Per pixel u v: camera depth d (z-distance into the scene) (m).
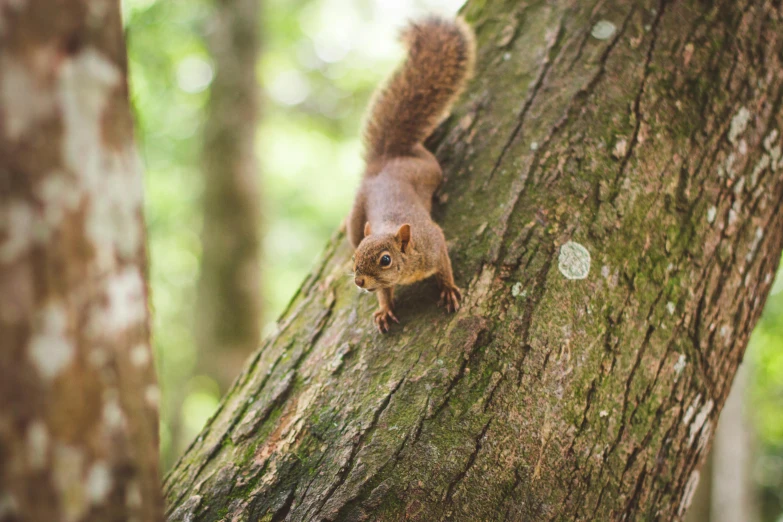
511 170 4.09
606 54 4.25
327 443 3.32
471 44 5.02
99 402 1.76
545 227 3.75
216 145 12.22
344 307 4.09
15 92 1.57
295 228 20.23
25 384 1.61
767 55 4.08
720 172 3.88
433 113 4.93
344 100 19.83
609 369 3.39
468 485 3.06
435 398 3.27
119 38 1.82
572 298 3.51
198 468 3.62
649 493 3.36
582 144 3.98
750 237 3.88
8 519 1.59
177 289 19.44
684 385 3.54
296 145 19.84
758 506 17.05
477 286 3.67
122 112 1.84
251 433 3.61
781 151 4.04
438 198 4.37
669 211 3.79
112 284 1.80
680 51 4.13
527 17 4.85
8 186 1.57
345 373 3.61
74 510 1.70
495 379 3.30
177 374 18.09
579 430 3.23
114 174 1.80
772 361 14.72
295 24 17.27
